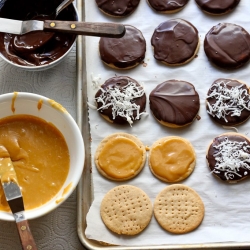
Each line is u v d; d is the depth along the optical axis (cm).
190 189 58
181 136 60
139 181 59
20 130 56
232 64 62
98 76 62
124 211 57
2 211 51
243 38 63
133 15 66
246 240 55
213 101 61
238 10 66
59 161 55
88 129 61
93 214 57
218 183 58
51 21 58
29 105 55
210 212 57
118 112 60
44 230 57
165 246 55
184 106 60
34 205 53
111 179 59
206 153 59
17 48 61
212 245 55
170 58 63
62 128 55
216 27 64
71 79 64
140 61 63
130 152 59
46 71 64
